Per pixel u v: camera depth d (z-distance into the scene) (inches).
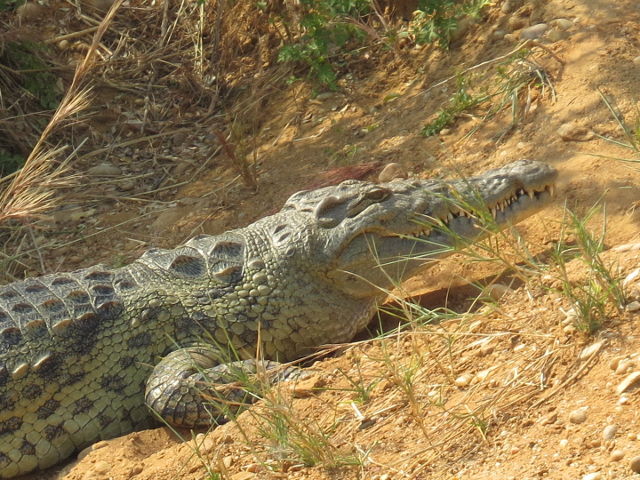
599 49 484.7
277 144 571.8
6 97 624.4
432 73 554.3
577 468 235.1
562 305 306.0
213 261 388.2
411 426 282.5
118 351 366.6
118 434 363.9
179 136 618.5
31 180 469.7
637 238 363.9
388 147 514.0
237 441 309.9
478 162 465.1
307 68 613.3
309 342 384.8
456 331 316.5
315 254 381.1
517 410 267.9
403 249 382.3
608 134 436.1
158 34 690.2
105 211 563.5
